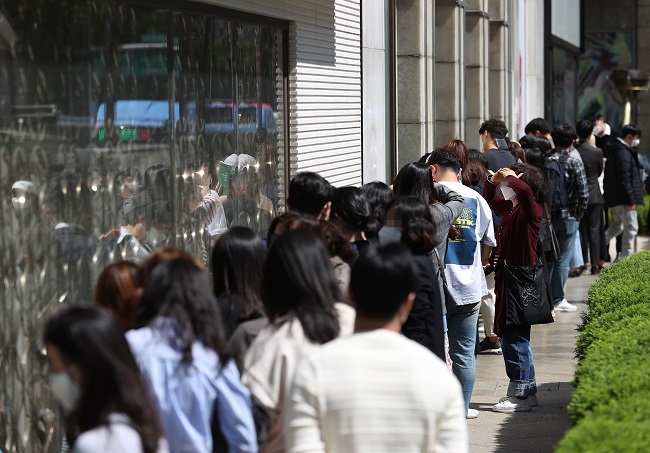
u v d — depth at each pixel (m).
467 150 11.14
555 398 10.94
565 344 13.81
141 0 7.95
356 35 13.20
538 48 26.00
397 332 4.41
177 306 4.68
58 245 6.95
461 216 9.35
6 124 6.47
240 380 5.04
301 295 5.05
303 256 5.08
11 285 6.47
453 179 9.66
